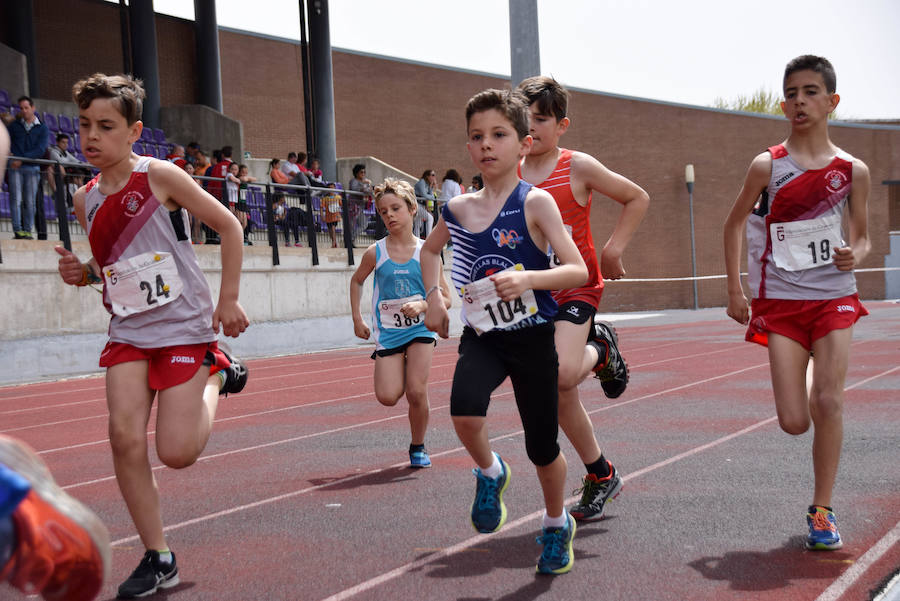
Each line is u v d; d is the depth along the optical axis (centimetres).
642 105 3152
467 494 450
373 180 2438
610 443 578
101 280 338
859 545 336
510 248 290
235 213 1491
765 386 873
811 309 342
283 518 413
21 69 1709
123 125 306
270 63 2655
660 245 3161
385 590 303
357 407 827
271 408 834
